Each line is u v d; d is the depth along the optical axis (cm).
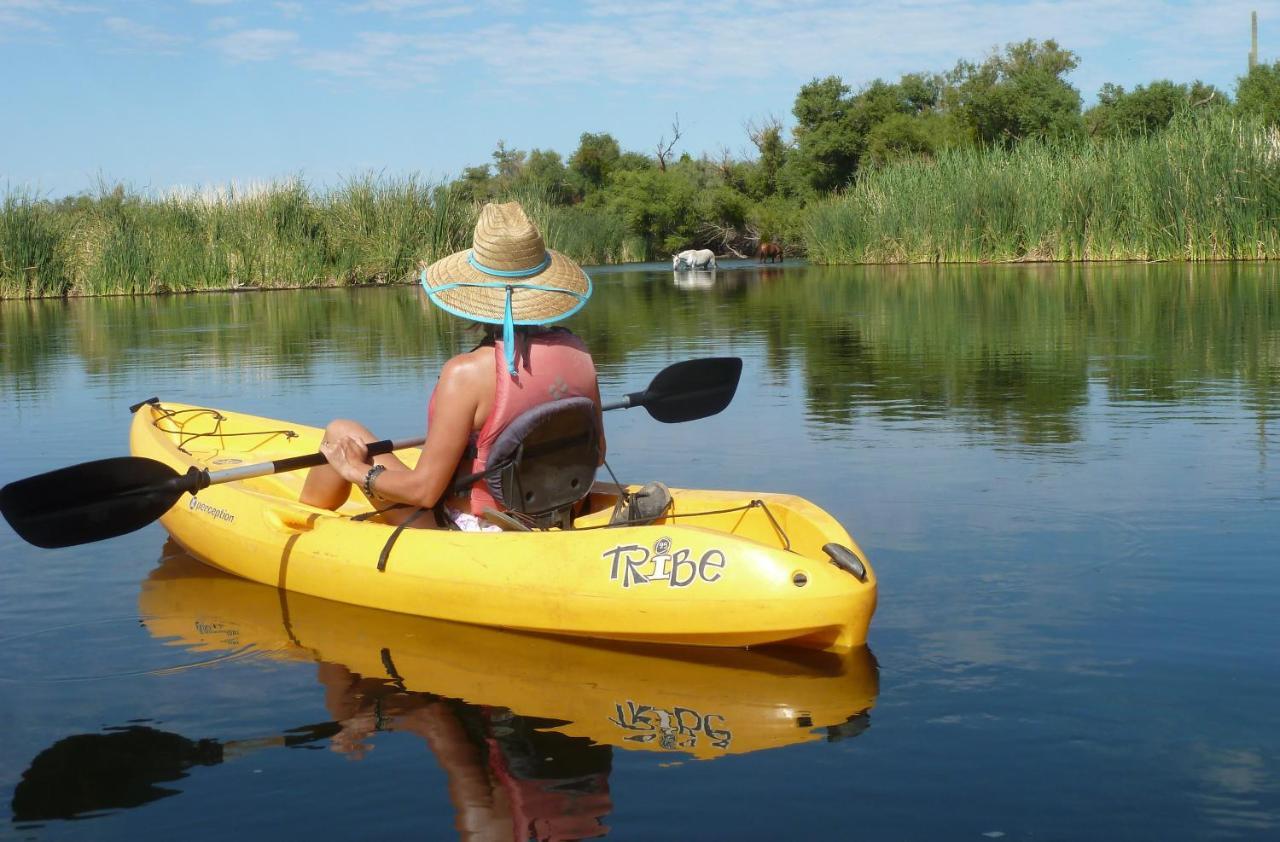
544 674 347
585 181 6812
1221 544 443
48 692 333
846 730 295
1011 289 1959
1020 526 479
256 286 2730
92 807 261
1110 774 266
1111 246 2719
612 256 5156
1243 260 2455
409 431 755
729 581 355
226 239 2723
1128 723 292
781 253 5147
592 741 293
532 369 402
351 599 422
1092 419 727
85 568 470
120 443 726
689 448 669
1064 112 4769
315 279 2773
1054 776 265
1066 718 297
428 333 1480
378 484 424
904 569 426
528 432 391
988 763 273
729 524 417
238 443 639
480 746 292
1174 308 1477
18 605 419
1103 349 1095
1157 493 526
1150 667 328
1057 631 359
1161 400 792
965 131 4884
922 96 5712
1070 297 1725
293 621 403
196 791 268
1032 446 646
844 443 673
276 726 307
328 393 934
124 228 2647
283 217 2772
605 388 927
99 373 1093
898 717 302
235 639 381
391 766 280
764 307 1814
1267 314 1361
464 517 420
